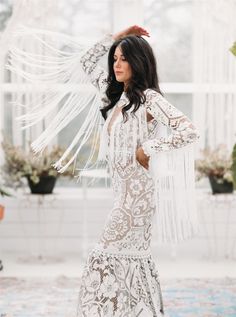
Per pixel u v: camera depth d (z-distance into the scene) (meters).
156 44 7.53
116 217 3.82
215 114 7.36
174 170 3.90
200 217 7.45
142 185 3.84
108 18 7.49
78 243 7.51
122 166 3.88
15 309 5.00
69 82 4.57
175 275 6.35
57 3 6.97
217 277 6.25
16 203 7.46
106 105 4.20
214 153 7.15
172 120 3.70
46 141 4.48
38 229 7.46
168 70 7.55
